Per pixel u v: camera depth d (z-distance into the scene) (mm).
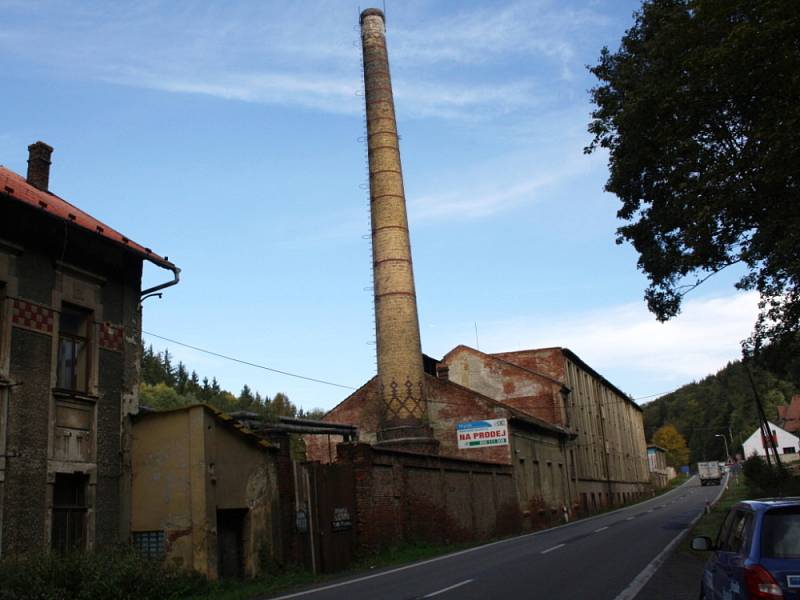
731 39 14430
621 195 21359
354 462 22516
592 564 15562
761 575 5684
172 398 55156
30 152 18250
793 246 14836
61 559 11859
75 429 14391
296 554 18234
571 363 53719
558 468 44812
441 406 38094
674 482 117938
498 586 12586
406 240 36156
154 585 12664
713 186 17234
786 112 14266
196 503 15211
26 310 13664
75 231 15047
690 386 168500
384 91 37875
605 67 21422
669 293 21328
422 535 25328
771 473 46625
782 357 19719
